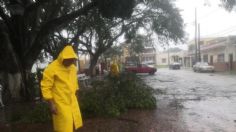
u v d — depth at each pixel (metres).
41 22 18.62
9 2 14.12
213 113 10.88
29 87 15.41
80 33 23.31
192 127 8.68
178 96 16.12
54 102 5.57
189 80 28.66
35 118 9.69
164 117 10.12
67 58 5.48
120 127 8.72
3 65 14.83
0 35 14.61
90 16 20.16
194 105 12.81
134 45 41.97
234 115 10.45
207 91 18.36
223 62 50.16
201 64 48.38
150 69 43.09
